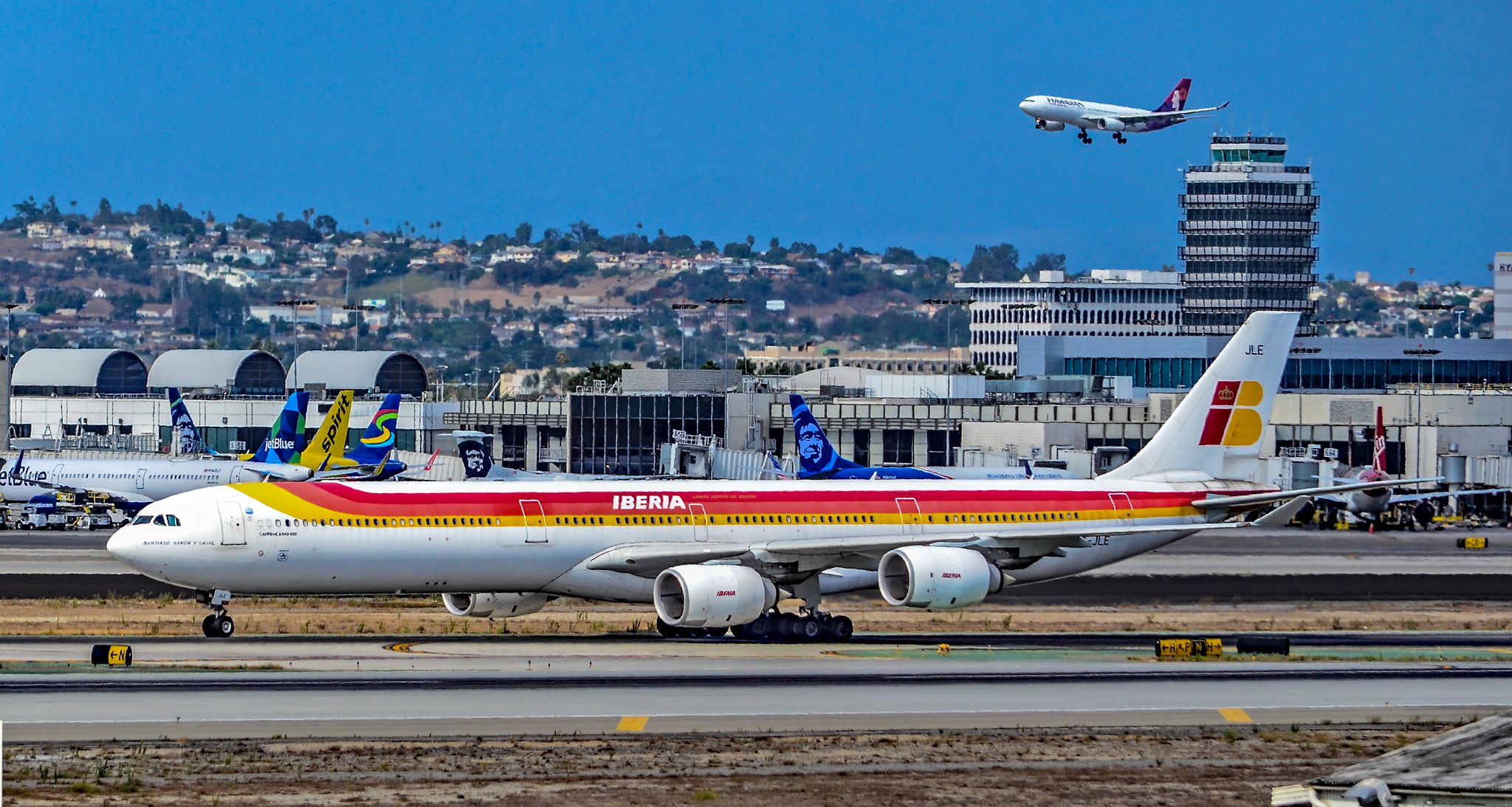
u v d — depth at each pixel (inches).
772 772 6934.1
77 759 6948.8
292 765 6894.7
